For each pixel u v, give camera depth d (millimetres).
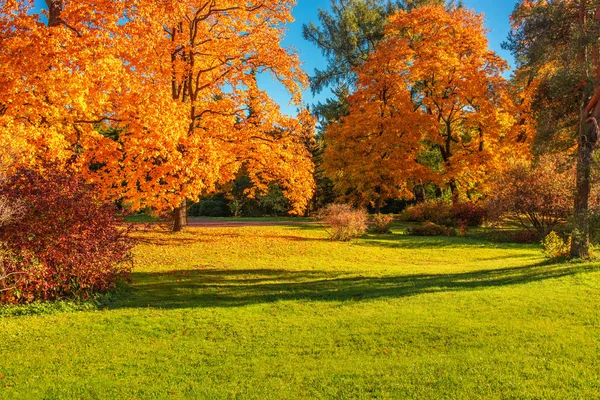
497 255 19406
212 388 5328
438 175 31438
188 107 19094
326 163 34125
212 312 9133
